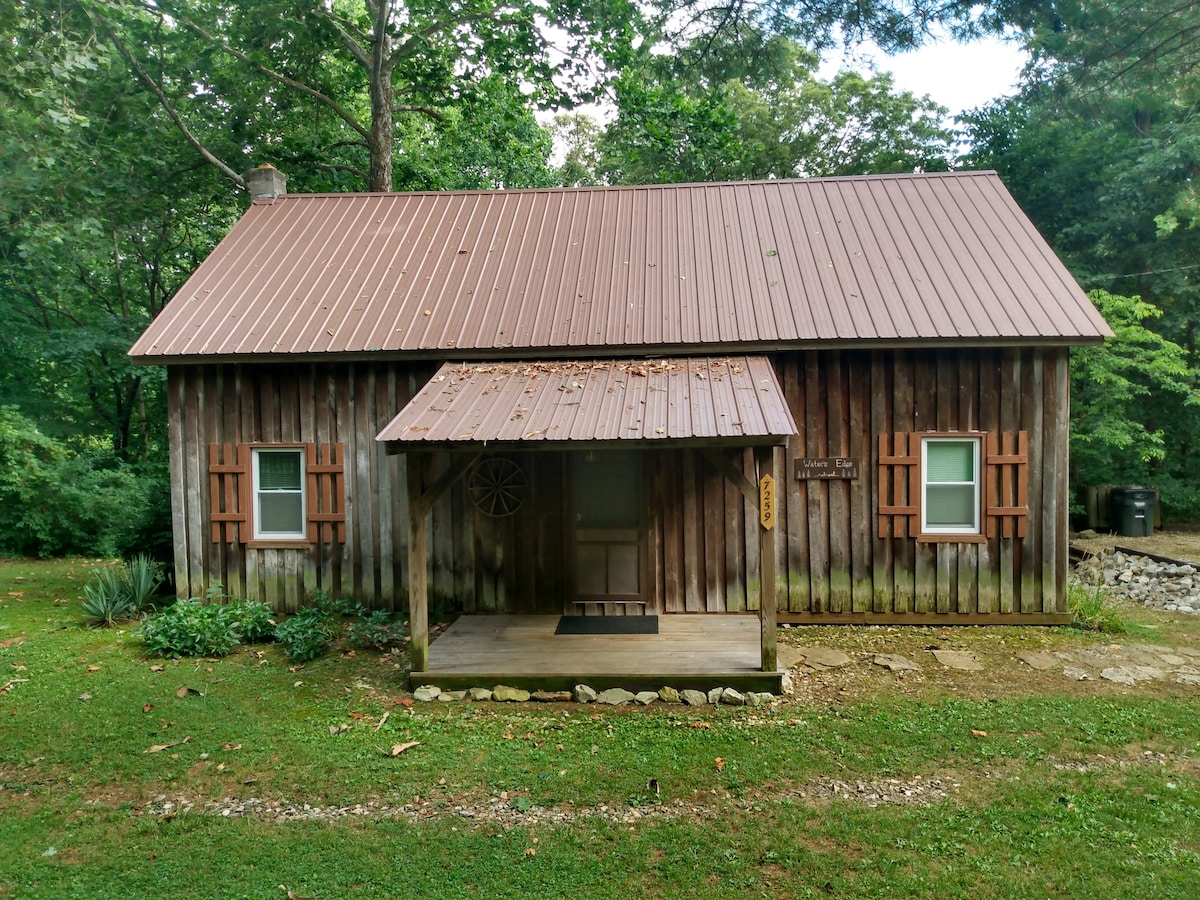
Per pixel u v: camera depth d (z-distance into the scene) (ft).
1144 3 40.63
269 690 23.20
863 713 20.72
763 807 15.93
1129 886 13.17
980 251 32.14
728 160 61.36
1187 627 29.43
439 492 23.25
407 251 35.91
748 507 29.86
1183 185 52.65
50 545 46.85
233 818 16.05
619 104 55.57
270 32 52.70
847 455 29.48
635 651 24.77
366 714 21.39
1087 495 55.21
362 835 15.21
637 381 26.43
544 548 30.45
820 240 34.04
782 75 41.63
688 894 13.15
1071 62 45.73
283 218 38.78
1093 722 19.95
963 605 29.25
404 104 66.95
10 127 33.68
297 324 31.24
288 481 31.83
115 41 46.37
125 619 30.91
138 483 52.34
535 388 26.17
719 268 32.83
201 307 32.48
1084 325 27.48
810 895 13.07
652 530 30.12
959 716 20.39
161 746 19.43
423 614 23.18
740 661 23.63
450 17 53.98
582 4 51.80
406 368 30.78
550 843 14.76
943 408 29.04
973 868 13.74
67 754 18.99
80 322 61.93
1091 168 58.34
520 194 40.42
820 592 29.66
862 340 27.89
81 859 14.64
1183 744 18.71
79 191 48.67
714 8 37.60
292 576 31.50
